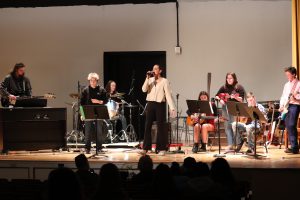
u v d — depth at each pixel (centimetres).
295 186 671
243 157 795
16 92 897
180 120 1168
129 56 1217
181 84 1180
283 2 1152
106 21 1202
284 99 871
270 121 994
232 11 1162
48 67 1215
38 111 890
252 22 1159
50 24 1214
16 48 1222
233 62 1164
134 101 1237
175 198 433
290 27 1151
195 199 440
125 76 1243
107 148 982
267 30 1155
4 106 906
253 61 1159
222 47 1166
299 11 907
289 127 852
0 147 874
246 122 862
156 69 845
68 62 1212
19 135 889
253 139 844
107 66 1209
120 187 391
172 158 777
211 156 811
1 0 1190
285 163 720
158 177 436
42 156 826
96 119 780
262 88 1158
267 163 720
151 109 844
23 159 780
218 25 1167
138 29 1193
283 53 1152
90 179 504
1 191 441
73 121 1141
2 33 1223
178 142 1151
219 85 1168
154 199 434
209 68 1171
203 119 913
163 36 1185
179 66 1180
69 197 349
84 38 1208
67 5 1207
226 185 459
